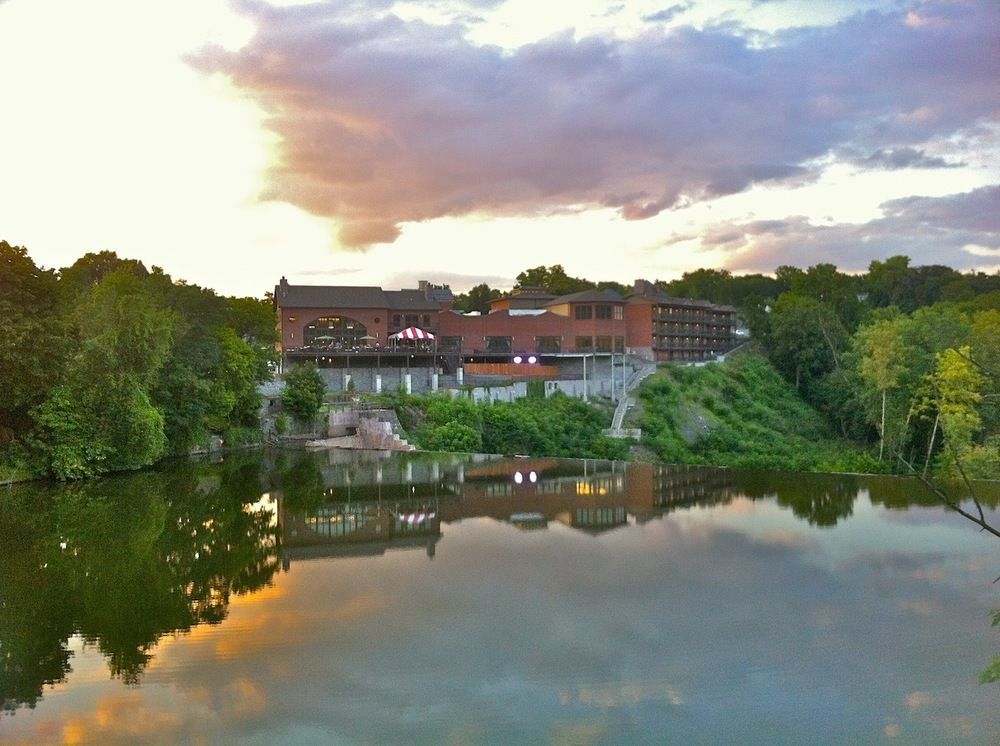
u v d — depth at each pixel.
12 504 33.22
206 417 56.50
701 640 16.69
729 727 13.02
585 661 15.57
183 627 17.50
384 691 14.21
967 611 18.42
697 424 86.00
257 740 12.48
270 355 70.38
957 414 54.56
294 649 16.16
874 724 13.20
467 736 12.66
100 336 42.50
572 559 23.22
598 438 74.25
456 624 17.67
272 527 28.30
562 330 107.31
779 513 29.73
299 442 64.38
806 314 110.06
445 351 99.44
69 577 21.56
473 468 45.41
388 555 23.95
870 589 20.12
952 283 157.00
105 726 12.90
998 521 27.69
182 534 27.14
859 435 89.75
